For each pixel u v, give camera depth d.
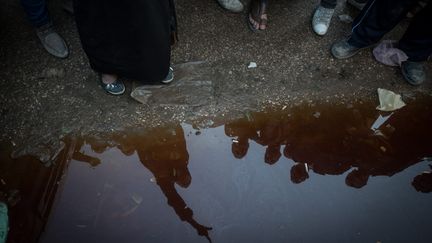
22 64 2.65
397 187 2.51
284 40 3.03
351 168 2.57
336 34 3.13
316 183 2.48
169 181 2.38
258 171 2.49
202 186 2.39
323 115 2.75
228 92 2.73
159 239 2.17
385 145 2.69
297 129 2.68
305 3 3.29
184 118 2.59
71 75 2.65
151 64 2.30
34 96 2.53
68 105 2.53
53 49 2.67
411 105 2.88
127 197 2.29
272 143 2.60
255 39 3.01
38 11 2.53
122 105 2.58
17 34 2.78
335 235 2.29
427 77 3.01
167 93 2.66
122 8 1.86
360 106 2.83
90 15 1.92
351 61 3.00
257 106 2.71
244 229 2.26
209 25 3.03
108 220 2.21
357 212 2.39
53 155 2.36
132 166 2.40
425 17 2.56
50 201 2.23
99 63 2.29
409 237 2.32
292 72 2.88
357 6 3.27
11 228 2.12
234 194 2.38
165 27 2.12
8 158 2.31
